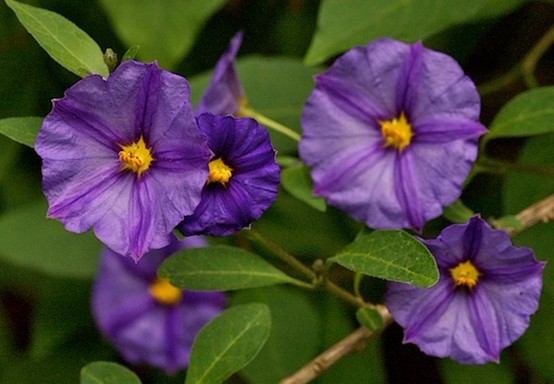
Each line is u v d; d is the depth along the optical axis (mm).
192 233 314
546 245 370
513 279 329
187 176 305
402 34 356
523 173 373
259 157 313
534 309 329
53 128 310
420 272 315
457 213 342
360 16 356
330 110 343
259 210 314
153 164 309
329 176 342
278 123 372
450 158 336
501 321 331
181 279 333
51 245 378
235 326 332
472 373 379
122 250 309
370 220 341
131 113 309
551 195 369
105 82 307
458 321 331
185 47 369
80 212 310
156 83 306
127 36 368
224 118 311
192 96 373
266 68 375
